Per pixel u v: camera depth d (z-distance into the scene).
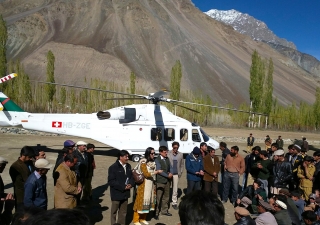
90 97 49.44
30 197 5.18
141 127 15.16
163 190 7.95
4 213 5.46
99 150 18.53
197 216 2.09
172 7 188.12
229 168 9.27
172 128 15.32
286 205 5.95
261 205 5.84
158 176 7.81
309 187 8.27
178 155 8.72
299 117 52.84
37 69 99.69
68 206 5.80
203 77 115.44
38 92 47.22
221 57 139.88
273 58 181.50
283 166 8.38
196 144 15.42
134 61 118.81
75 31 137.00
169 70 118.31
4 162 5.30
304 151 10.85
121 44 127.50
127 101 52.22
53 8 147.75
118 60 113.88
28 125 15.48
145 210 6.99
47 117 15.53
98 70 105.62
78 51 112.38
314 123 52.66
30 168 6.28
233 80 118.31
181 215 2.20
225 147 10.40
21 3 173.00
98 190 10.06
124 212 6.76
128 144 15.16
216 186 8.85
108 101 50.06
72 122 15.41
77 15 147.38
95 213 7.93
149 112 15.47
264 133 40.41
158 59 124.75
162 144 15.18
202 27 180.75
